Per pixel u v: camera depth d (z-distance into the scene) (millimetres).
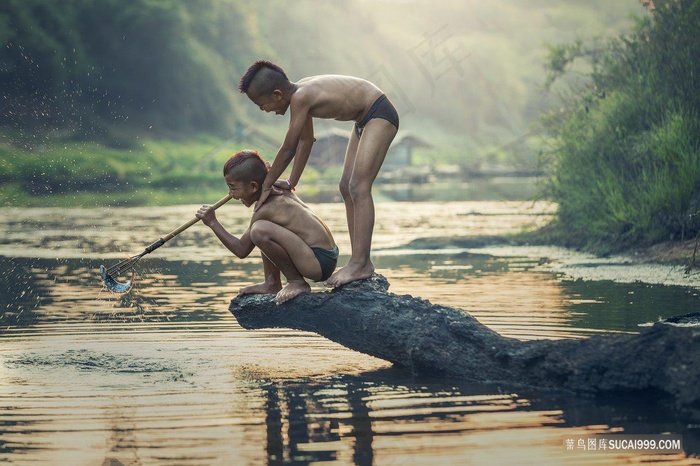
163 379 10609
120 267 11539
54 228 35656
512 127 145375
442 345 10500
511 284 18016
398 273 20359
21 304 16391
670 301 15086
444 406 9281
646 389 9445
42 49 70812
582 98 25969
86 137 77125
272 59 131875
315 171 91438
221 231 11055
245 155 10945
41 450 8062
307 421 8812
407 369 11055
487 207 45562
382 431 8453
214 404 9477
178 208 49656
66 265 23219
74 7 93125
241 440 8258
